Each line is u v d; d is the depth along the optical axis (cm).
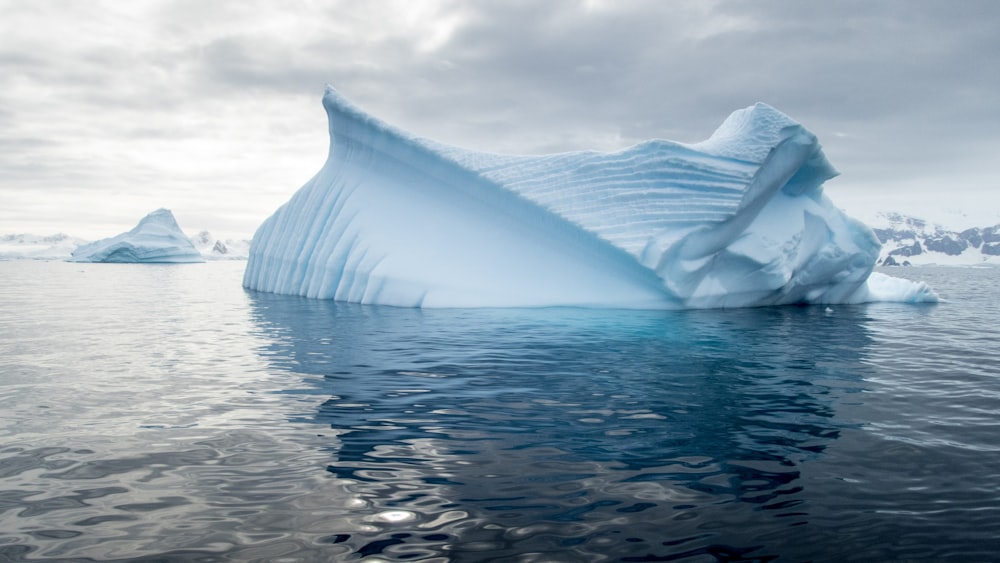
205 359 751
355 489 339
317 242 1689
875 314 1404
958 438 432
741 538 282
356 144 1650
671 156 1380
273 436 434
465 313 1266
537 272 1387
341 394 563
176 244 6306
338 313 1287
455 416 489
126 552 270
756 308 1514
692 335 970
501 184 1387
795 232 1495
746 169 1341
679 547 273
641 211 1341
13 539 280
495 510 312
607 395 561
